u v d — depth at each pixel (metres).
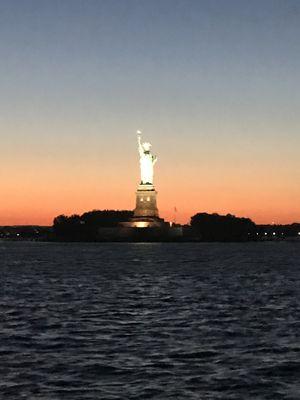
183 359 44.56
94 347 48.88
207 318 64.50
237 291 94.06
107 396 35.75
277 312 68.75
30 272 139.25
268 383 38.34
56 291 94.06
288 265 170.25
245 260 197.75
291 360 44.12
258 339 52.09
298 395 36.06
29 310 70.69
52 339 52.25
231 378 39.44
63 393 36.22
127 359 44.56
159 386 37.72
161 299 82.56
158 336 53.78
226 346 49.16
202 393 36.44
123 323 61.22
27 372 40.72
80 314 67.69
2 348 48.25
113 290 96.19
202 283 109.25
